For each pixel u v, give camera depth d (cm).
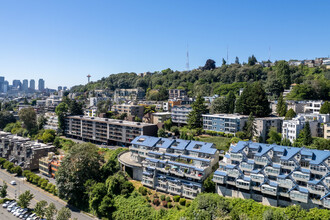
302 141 9438
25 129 17538
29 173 11244
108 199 8381
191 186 8138
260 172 7450
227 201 7256
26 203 8656
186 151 9062
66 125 16662
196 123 13412
